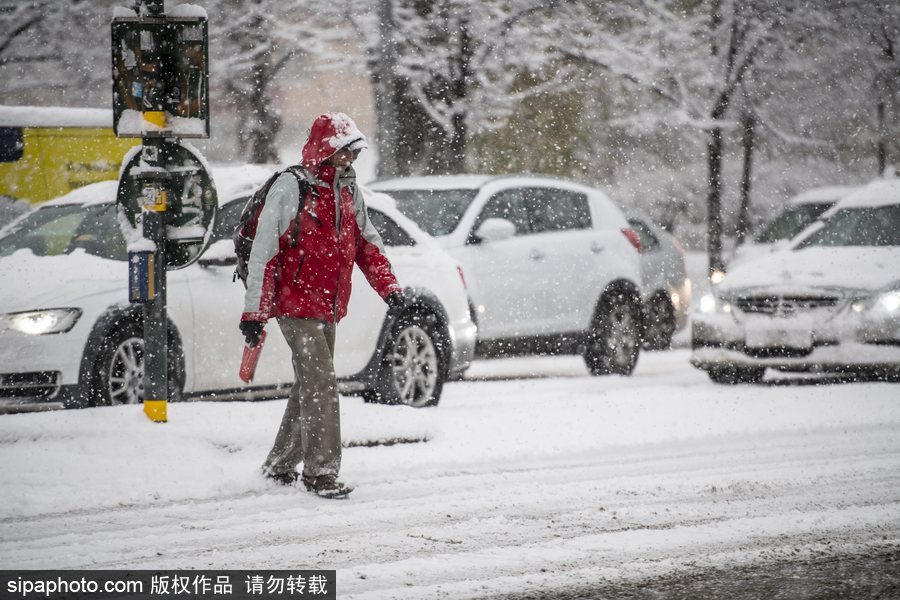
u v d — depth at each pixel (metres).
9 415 24.33
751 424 29.67
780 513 20.09
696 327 39.50
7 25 60.91
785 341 37.91
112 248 28.94
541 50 61.56
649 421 29.84
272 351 29.02
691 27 63.12
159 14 24.88
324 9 59.78
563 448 26.31
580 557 17.11
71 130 44.31
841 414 31.45
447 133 59.47
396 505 20.62
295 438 21.84
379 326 31.34
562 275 41.66
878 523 19.33
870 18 64.94
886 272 38.25
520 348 40.50
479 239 40.03
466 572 16.23
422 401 32.53
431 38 59.72
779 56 63.97
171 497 21.05
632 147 74.88
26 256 28.66
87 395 26.81
